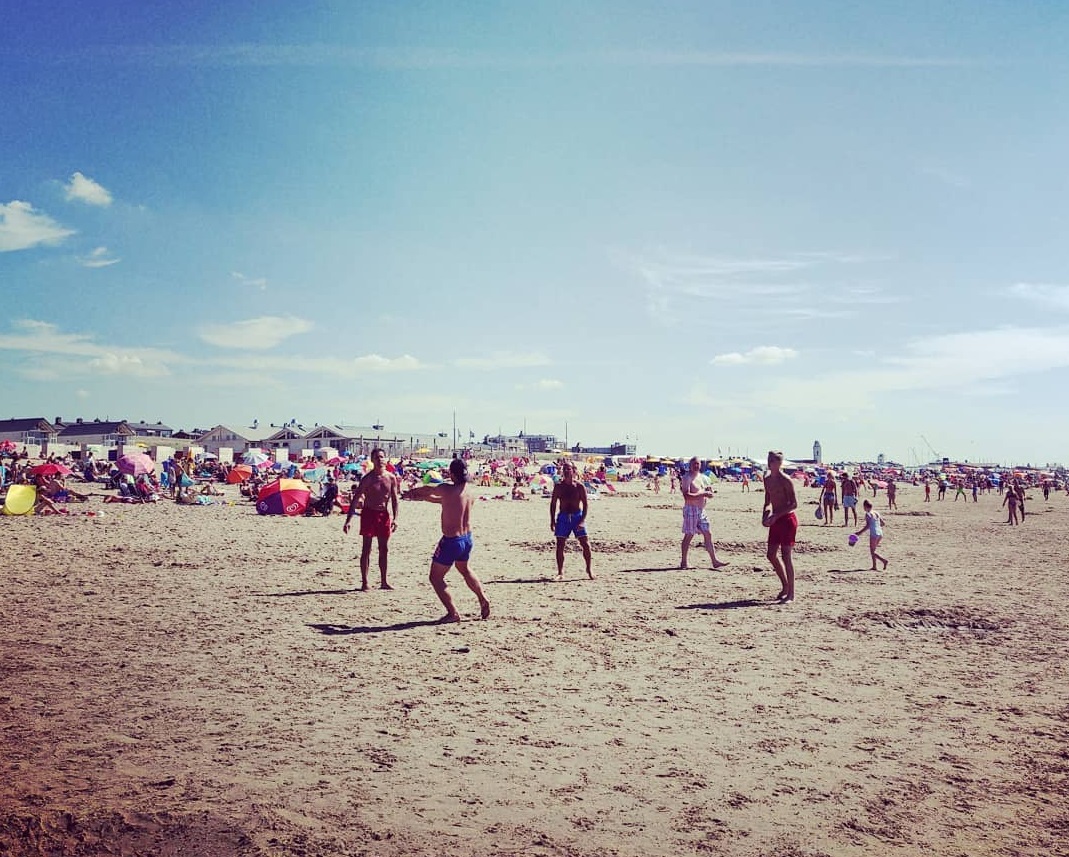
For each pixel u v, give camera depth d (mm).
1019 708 6312
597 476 82625
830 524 30922
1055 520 35000
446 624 9383
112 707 5910
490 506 41750
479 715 5879
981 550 20594
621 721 5812
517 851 3693
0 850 3535
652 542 21812
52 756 4805
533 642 8500
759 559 17641
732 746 5316
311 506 30031
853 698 6559
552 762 4938
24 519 25109
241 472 53875
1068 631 9594
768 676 7246
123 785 4355
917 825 4105
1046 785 4691
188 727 5461
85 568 13992
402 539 21406
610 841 3834
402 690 6523
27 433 105250
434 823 3984
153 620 9398
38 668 7051
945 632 9492
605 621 9812
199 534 21203
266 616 9742
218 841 3695
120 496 35656
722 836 3926
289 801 4191
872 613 10594
